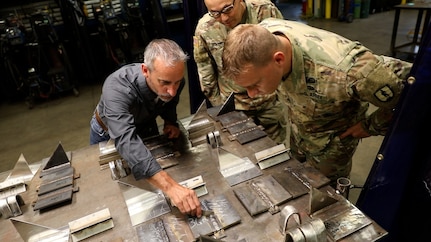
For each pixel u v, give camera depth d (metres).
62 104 3.72
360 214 0.87
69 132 3.12
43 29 3.52
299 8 6.64
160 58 1.01
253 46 0.86
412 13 5.43
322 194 0.87
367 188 1.05
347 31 4.78
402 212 1.11
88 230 0.91
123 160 1.18
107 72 4.20
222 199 0.97
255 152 1.17
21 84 3.65
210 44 1.61
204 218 0.91
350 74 0.96
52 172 1.18
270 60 0.90
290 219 0.86
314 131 1.33
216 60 1.65
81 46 3.83
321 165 1.44
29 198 1.07
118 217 0.96
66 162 1.23
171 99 1.23
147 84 1.16
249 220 0.90
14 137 3.13
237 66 0.88
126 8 3.84
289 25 1.11
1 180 1.19
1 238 0.93
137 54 3.92
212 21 1.58
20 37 3.45
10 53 3.50
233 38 0.90
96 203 1.03
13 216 1.00
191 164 1.16
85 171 1.18
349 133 1.29
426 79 0.81
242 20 1.55
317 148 1.38
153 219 0.93
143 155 0.99
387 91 0.95
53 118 3.43
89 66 3.99
